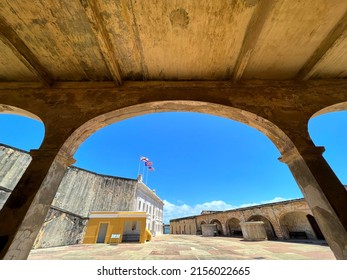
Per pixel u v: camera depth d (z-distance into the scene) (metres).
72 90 3.29
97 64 3.05
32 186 2.36
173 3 2.21
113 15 2.30
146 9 2.26
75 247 8.96
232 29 2.51
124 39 2.62
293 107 3.09
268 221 13.30
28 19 2.35
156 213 22.44
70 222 11.22
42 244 9.02
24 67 3.10
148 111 3.38
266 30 2.55
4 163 11.81
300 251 5.58
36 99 3.19
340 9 2.29
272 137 3.19
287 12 2.32
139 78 3.34
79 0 2.11
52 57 2.90
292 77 3.37
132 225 13.08
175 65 3.09
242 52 2.75
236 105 3.09
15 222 2.09
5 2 2.17
